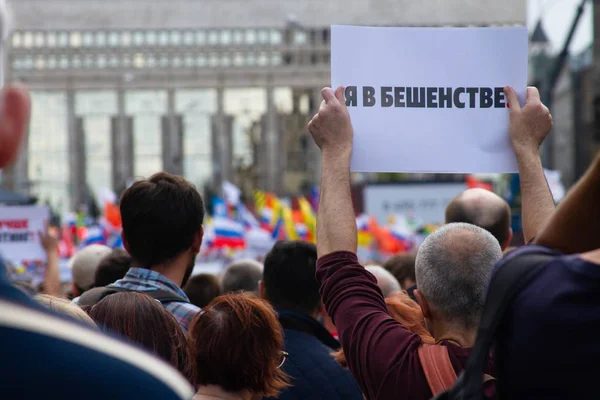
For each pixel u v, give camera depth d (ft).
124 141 499.10
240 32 499.10
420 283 11.31
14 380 4.57
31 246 41.52
